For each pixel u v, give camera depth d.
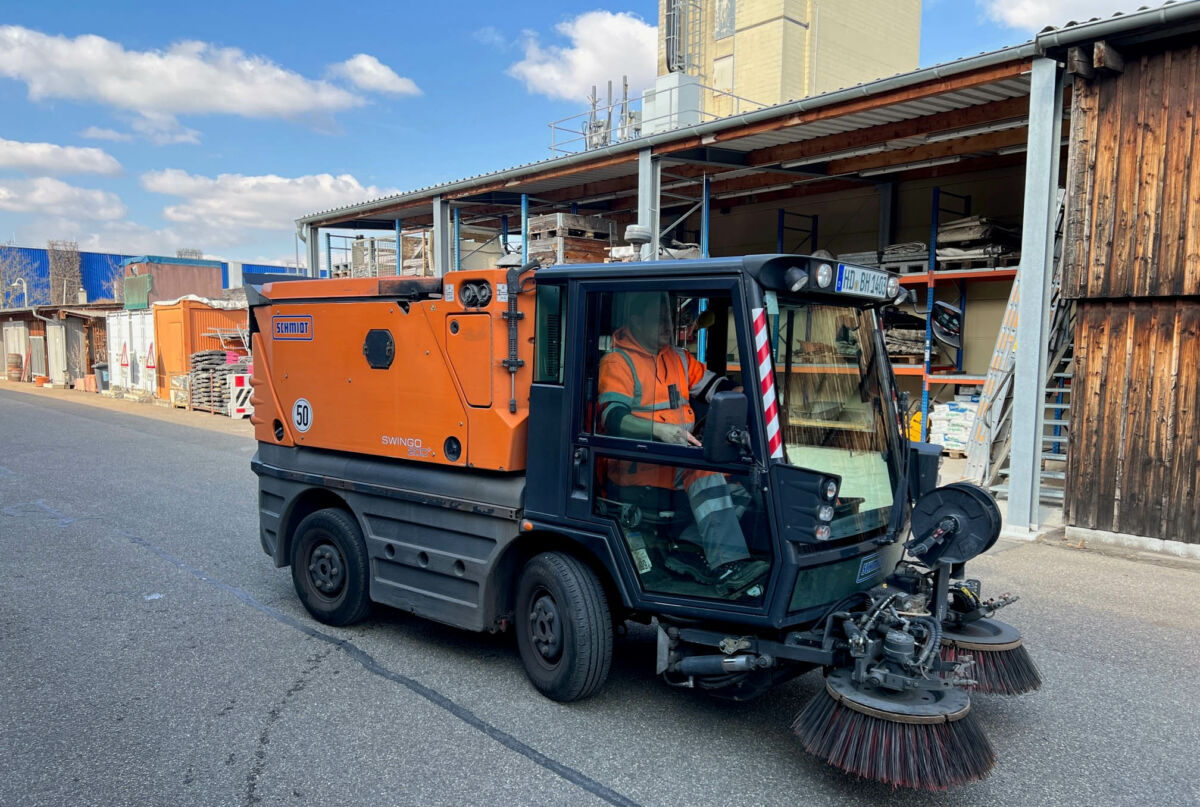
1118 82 7.54
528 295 4.27
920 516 3.95
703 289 3.62
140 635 5.28
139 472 11.62
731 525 3.61
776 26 24.66
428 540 4.70
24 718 4.11
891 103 9.68
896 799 3.40
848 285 3.72
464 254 23.33
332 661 4.87
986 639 3.99
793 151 12.52
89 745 3.83
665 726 4.05
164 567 6.84
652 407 3.84
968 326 13.90
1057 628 5.46
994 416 9.48
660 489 3.82
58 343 32.53
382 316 4.86
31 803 3.34
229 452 13.74
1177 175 7.20
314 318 5.30
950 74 8.95
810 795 3.43
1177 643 5.21
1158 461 7.41
